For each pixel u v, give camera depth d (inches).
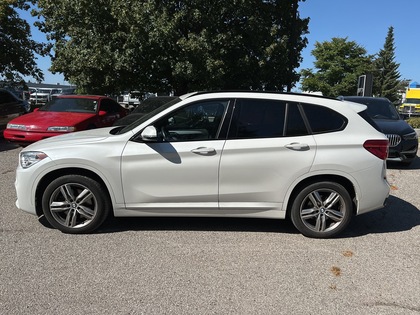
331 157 173.3
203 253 161.8
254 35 634.8
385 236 186.1
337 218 179.9
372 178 176.9
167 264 151.1
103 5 600.7
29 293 128.3
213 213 178.2
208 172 172.7
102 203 176.7
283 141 173.6
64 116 382.0
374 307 125.0
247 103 177.2
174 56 606.2
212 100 177.0
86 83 681.6
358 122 180.1
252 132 175.0
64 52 655.1
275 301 127.1
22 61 645.3
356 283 139.9
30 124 361.1
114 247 165.6
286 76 714.2
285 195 176.1
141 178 173.0
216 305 124.0
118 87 709.3
